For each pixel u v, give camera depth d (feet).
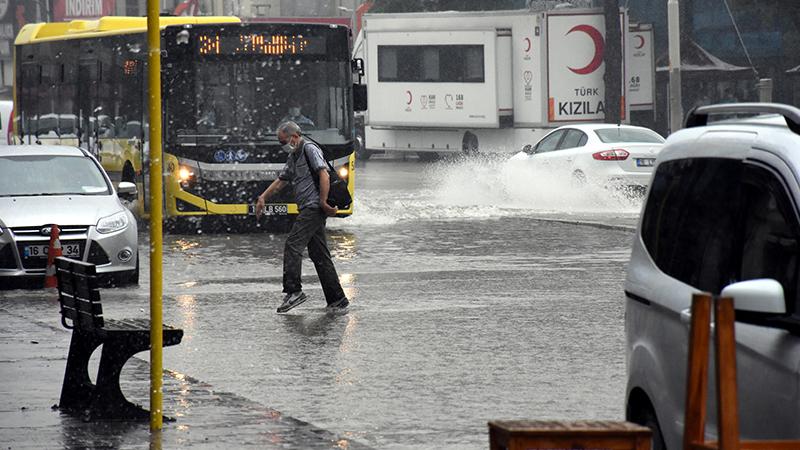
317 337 108.68
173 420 75.61
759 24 453.58
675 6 346.74
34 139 265.54
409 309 123.65
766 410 45.37
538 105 390.01
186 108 206.69
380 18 423.23
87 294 77.10
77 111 246.47
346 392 86.22
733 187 50.39
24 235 145.79
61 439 71.20
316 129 209.15
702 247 51.42
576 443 43.57
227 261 169.27
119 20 241.14
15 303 133.80
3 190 153.38
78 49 245.45
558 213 230.68
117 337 76.69
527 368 93.66
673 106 348.59
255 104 207.41
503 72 397.19
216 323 116.98
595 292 133.28
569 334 107.86
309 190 122.21
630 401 56.80
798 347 44.57
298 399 84.23
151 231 72.28
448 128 416.26
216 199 206.80
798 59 450.30
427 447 70.74
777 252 47.34
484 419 77.77
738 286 43.75
